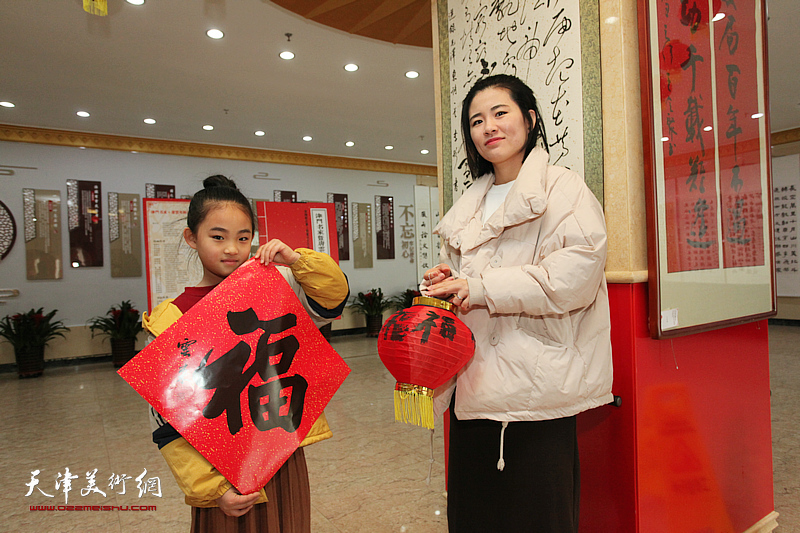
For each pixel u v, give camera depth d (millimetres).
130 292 6844
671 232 1512
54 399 4566
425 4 3355
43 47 4141
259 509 1069
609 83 1505
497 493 1201
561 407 1135
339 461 2775
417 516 2086
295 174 8078
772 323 7777
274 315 1087
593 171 1555
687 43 1610
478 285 1099
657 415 1505
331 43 4211
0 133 6074
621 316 1484
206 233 1067
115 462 2898
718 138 1725
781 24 4188
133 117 5980
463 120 1389
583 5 1571
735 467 1785
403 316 1118
